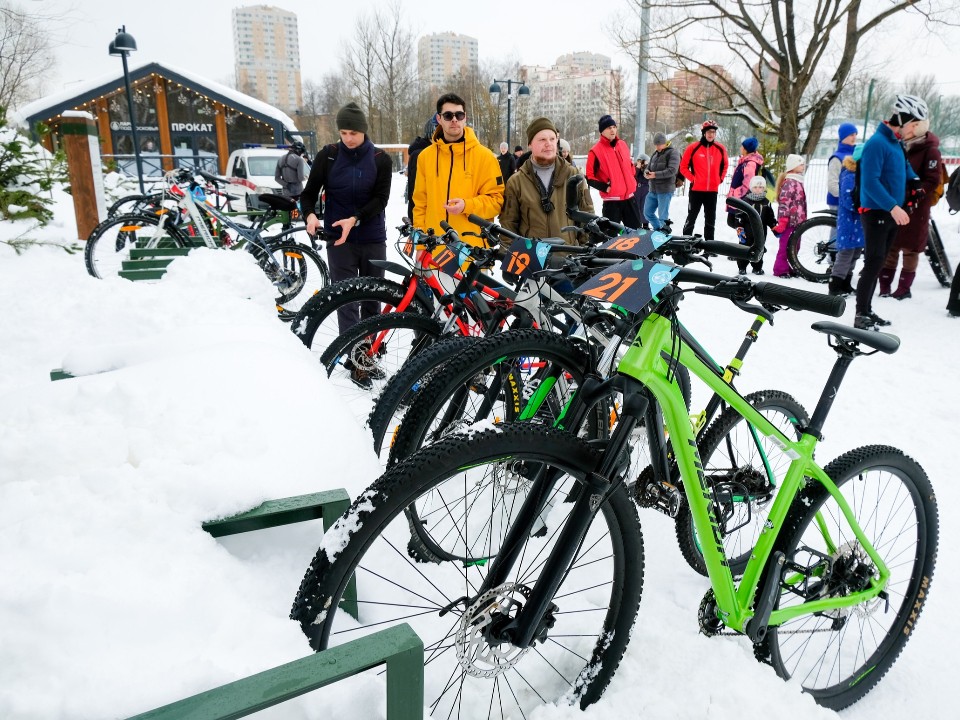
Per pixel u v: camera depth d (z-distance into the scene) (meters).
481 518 1.91
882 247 5.27
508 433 1.43
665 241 1.70
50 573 1.44
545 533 1.78
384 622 1.85
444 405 2.03
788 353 5.02
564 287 2.38
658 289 1.49
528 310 2.43
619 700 1.73
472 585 1.99
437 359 2.32
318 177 4.48
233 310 3.78
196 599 1.45
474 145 4.20
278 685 1.10
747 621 1.79
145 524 1.64
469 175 4.18
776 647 1.90
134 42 10.59
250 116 23.09
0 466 1.77
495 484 1.80
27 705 1.12
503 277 2.45
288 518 1.80
